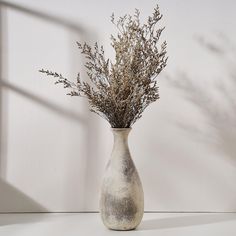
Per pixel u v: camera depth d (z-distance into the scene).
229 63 1.51
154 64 1.24
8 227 1.32
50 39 1.53
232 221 1.38
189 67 1.52
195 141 1.52
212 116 1.52
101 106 1.25
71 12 1.53
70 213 1.52
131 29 1.28
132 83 1.22
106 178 1.25
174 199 1.53
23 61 1.53
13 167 1.54
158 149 1.52
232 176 1.52
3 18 1.53
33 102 1.53
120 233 1.23
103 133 1.53
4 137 1.54
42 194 1.54
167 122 1.52
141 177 1.53
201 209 1.52
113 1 1.52
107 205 1.24
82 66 1.53
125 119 1.25
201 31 1.52
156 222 1.37
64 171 1.54
